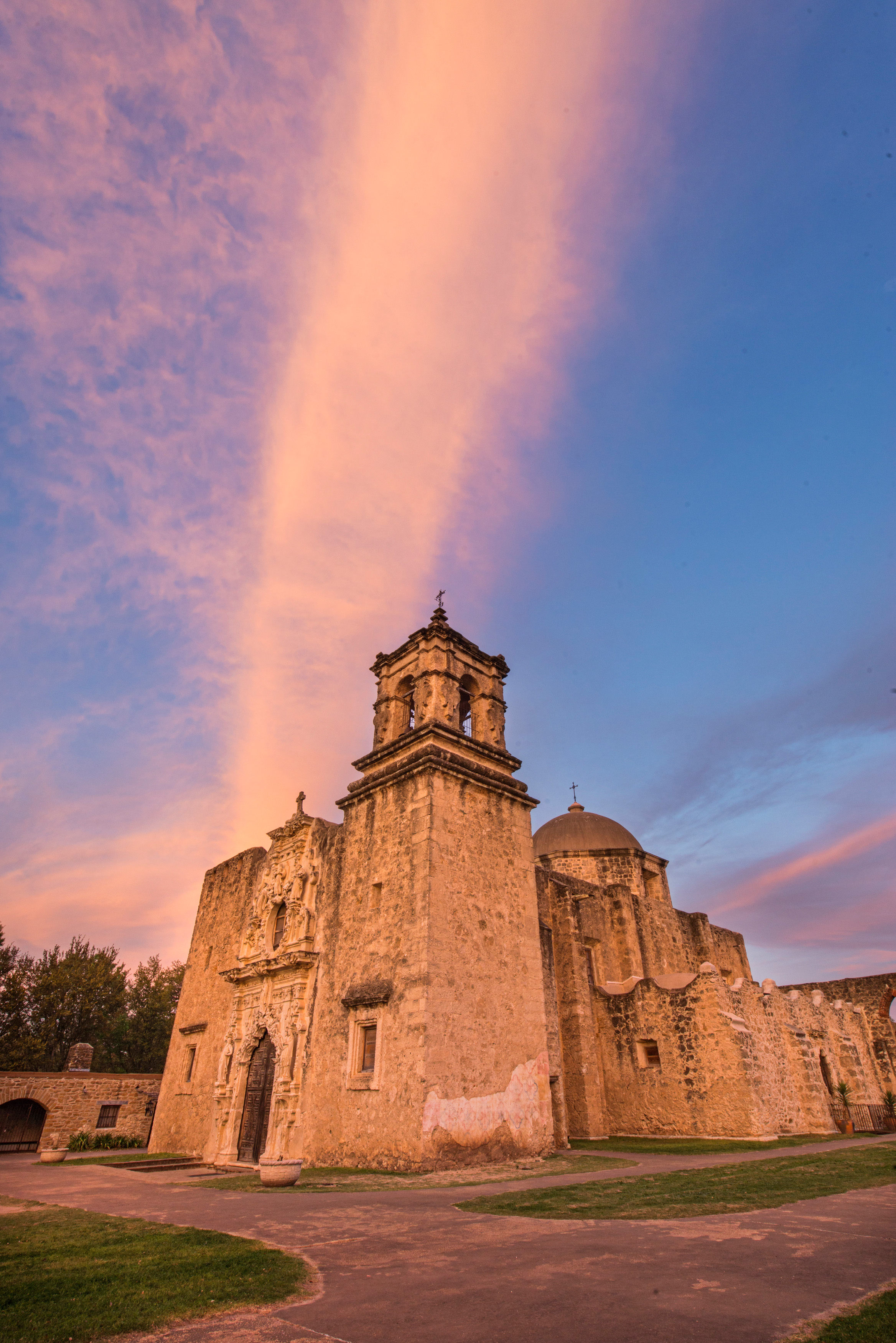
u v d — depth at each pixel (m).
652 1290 6.21
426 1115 16.53
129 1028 56.41
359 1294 6.31
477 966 19.31
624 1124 24.22
